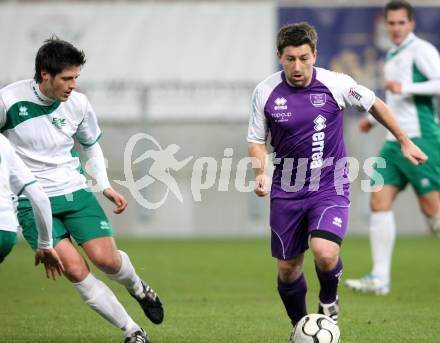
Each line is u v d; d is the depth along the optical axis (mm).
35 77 21250
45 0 63125
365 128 35906
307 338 20641
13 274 39812
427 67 32719
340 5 62656
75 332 24812
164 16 63781
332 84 21969
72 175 22078
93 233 21609
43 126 21531
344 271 41656
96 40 63438
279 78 22234
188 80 63719
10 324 26234
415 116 32906
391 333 24406
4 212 19469
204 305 30391
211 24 63875
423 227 64375
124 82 63312
